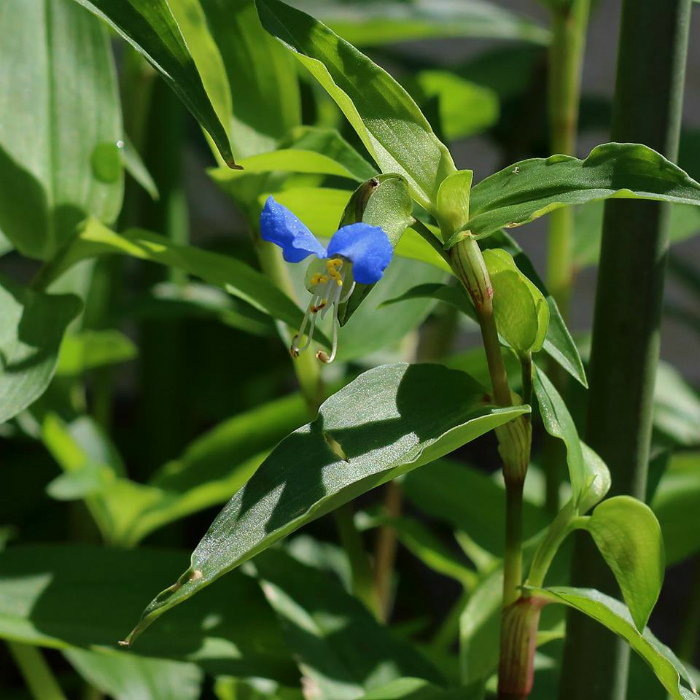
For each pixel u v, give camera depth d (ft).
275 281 2.02
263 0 1.71
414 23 2.59
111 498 2.15
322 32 1.71
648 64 1.78
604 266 1.82
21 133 2.00
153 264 3.02
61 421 2.24
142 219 2.85
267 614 1.98
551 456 2.16
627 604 1.72
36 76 2.01
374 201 1.64
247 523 1.63
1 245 2.13
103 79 2.03
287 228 1.63
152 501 2.15
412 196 1.69
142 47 1.66
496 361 1.70
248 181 1.97
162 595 1.60
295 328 1.90
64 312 1.90
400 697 1.84
